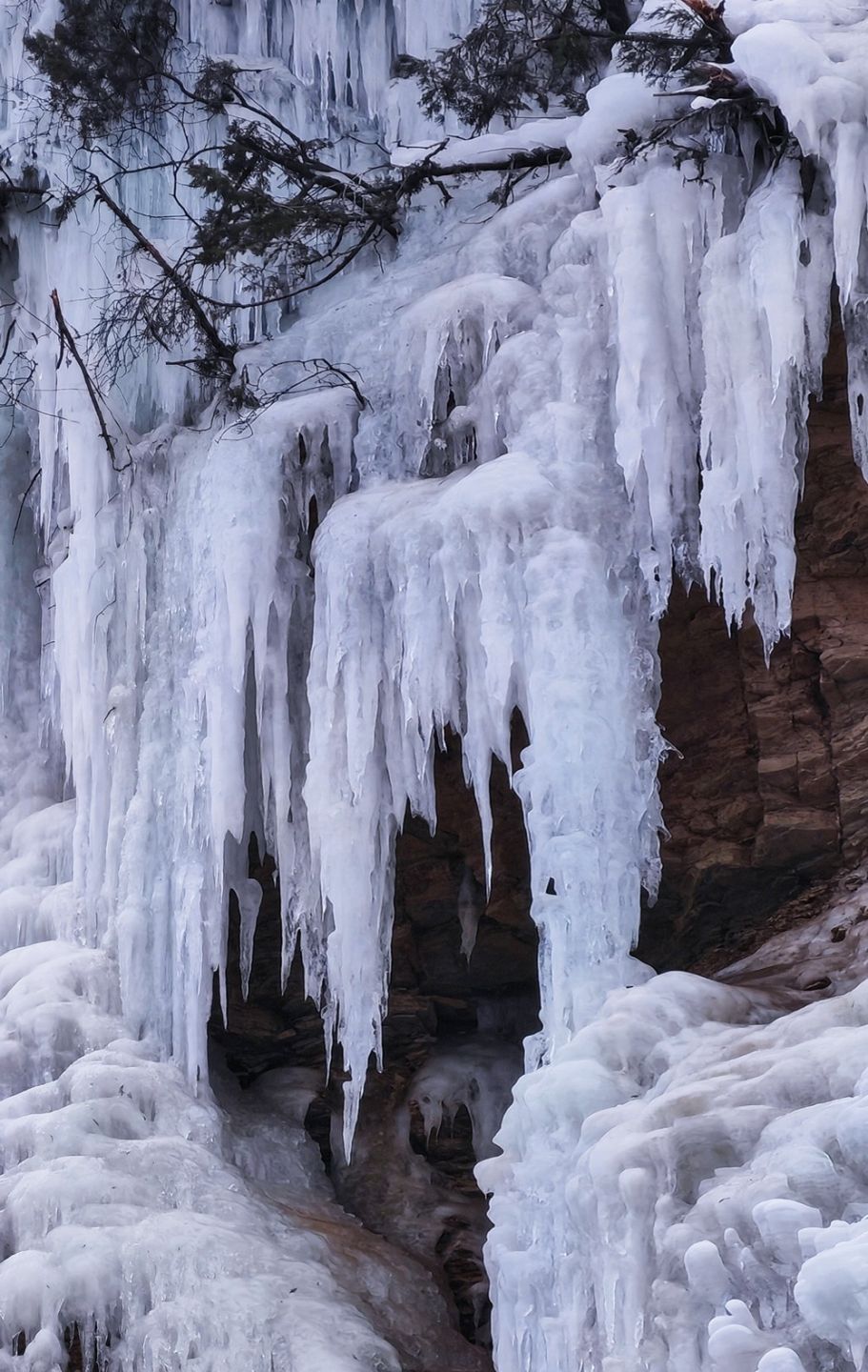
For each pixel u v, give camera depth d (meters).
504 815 13.15
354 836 11.58
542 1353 8.54
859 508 11.20
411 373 12.02
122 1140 11.59
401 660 11.41
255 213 12.62
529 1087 9.02
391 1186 13.05
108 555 13.62
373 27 14.38
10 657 15.44
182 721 12.84
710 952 11.97
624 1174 7.54
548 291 11.41
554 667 10.27
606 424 10.91
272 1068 13.94
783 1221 6.36
